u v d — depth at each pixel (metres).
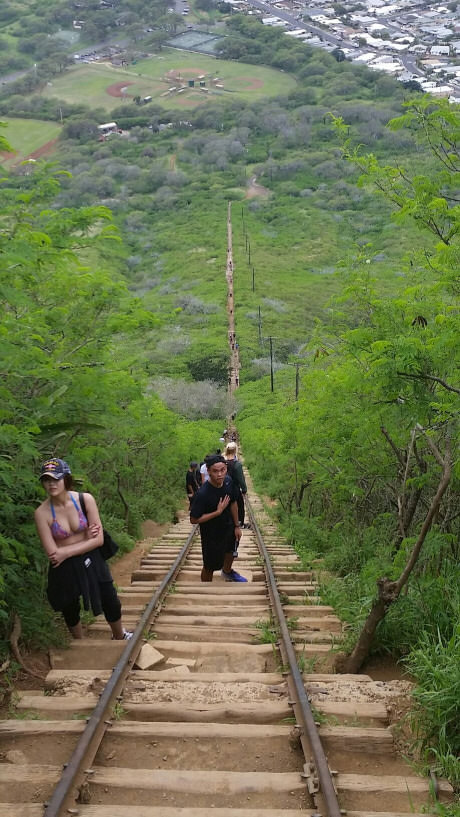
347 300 8.59
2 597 6.17
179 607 7.77
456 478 7.00
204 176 147.25
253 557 12.71
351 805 3.77
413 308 6.56
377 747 4.34
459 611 5.52
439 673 4.60
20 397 7.35
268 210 125.94
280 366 61.66
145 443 17.86
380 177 7.76
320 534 14.23
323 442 13.06
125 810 3.53
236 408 50.50
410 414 5.56
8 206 6.70
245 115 178.75
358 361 8.67
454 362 5.26
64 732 4.38
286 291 88.12
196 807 3.70
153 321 8.91
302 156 148.38
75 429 8.15
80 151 162.62
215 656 6.18
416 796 3.85
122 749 4.27
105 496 15.52
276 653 6.16
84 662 5.98
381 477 10.95
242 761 4.19
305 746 4.18
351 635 6.38
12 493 6.64
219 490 8.77
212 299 84.56
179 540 15.88
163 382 52.22
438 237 7.27
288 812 3.56
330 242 106.00
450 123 7.28
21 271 6.54
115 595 6.23
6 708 4.85
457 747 4.26
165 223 127.12
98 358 9.02
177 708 4.76
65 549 5.73
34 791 3.78
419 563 7.25
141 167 156.50
